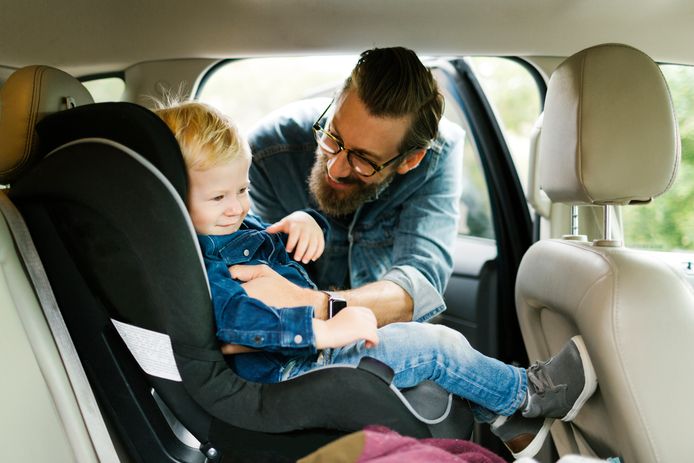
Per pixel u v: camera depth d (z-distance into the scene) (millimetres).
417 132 1449
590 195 1300
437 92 1483
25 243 1013
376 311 1428
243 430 1068
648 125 1255
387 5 1449
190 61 1752
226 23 1529
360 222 1703
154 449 1106
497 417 1271
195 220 1188
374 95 1359
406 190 1675
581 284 1309
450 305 2594
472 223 2674
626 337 1203
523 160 2357
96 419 1063
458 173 1768
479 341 2449
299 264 1427
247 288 1199
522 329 1753
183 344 1029
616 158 1259
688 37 1572
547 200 1938
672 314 1214
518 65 1857
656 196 1316
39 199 1004
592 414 1429
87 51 1654
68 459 1044
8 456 913
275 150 1736
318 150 1565
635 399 1193
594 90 1260
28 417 967
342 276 1749
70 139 1047
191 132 1130
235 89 3123
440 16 1504
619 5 1447
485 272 2467
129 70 1781
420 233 1654
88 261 1021
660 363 1195
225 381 1055
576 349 1290
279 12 1478
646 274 1242
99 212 980
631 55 1267
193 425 1081
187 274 1009
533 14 1496
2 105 1077
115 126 1014
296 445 1069
